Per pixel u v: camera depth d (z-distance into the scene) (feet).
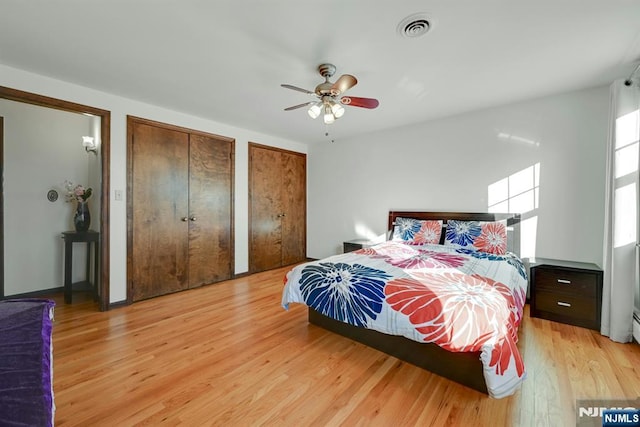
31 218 10.69
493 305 5.26
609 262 7.56
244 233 14.07
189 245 11.86
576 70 7.76
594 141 8.98
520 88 8.98
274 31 5.99
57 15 5.46
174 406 4.95
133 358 6.51
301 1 5.09
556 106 9.58
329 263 8.21
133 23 5.73
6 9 5.26
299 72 7.80
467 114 11.46
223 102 10.18
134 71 7.82
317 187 17.10
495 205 10.87
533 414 4.75
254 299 10.70
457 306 5.27
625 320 7.17
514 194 10.44
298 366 6.24
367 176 14.80
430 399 5.16
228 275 13.37
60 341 7.32
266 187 15.14
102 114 9.29
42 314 2.97
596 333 7.75
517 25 5.76
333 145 16.29
